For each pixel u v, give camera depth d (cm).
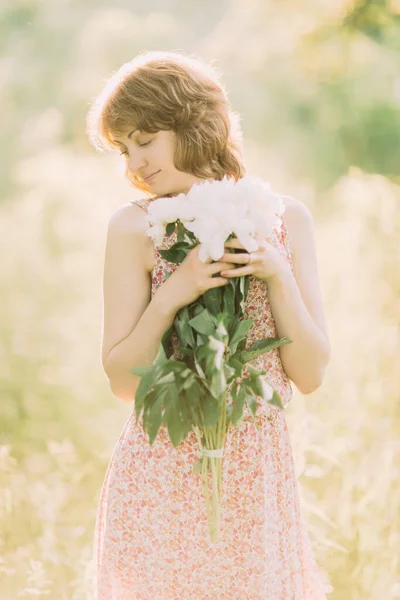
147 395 203
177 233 214
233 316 209
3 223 671
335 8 877
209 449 212
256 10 1018
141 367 200
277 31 1017
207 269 207
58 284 599
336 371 426
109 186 672
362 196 486
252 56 1070
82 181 677
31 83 1171
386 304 439
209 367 192
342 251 500
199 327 203
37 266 617
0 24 1242
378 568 321
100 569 235
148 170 227
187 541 224
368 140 1079
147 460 225
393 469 349
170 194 230
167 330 214
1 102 1130
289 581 232
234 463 222
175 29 1208
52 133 1002
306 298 234
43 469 429
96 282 607
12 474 406
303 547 241
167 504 224
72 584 322
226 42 1096
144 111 221
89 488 409
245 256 208
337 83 1053
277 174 765
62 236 633
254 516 223
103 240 634
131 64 229
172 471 223
